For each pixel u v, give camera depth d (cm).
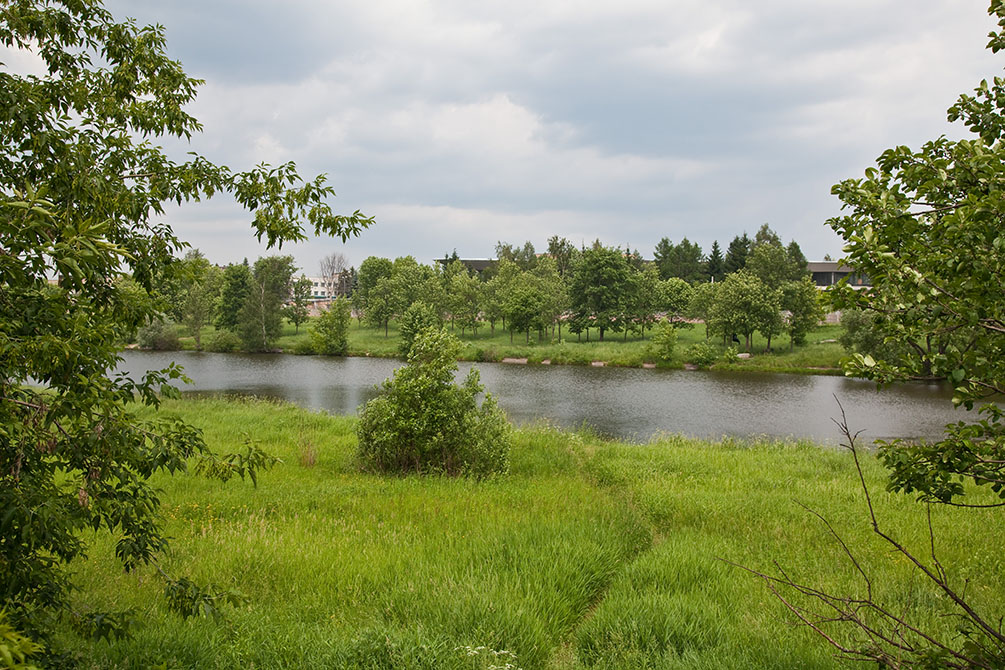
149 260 472
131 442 373
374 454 1409
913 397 3450
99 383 344
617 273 6806
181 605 464
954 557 784
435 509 1006
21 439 349
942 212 387
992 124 435
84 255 305
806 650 530
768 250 7194
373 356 6178
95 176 453
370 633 534
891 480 389
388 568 728
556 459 1562
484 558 764
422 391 1376
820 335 6253
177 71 566
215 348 6519
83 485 425
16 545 343
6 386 347
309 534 852
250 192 531
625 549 846
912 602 635
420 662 500
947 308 331
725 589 687
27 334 326
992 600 636
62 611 432
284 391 3797
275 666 497
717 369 4888
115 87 548
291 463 1451
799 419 2836
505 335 7344
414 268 8806
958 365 337
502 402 3341
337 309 6369
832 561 770
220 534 834
